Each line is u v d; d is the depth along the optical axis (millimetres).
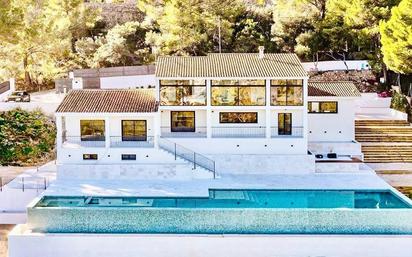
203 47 61125
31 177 37625
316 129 43094
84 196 33156
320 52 61375
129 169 37688
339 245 28125
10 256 27891
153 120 39344
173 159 38250
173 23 57438
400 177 39969
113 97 40469
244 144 39375
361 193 34688
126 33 64812
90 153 38062
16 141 42594
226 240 28047
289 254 28141
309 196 34000
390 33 46750
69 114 37938
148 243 28031
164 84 39094
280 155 38969
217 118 40188
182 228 28734
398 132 46062
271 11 68250
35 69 55344
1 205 34219
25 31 48969
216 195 34188
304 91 39125
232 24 62094
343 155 42000
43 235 28016
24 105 45906
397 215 28781
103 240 27984
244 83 39125
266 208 29562
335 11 57781
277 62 41531
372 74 58375
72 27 62562
